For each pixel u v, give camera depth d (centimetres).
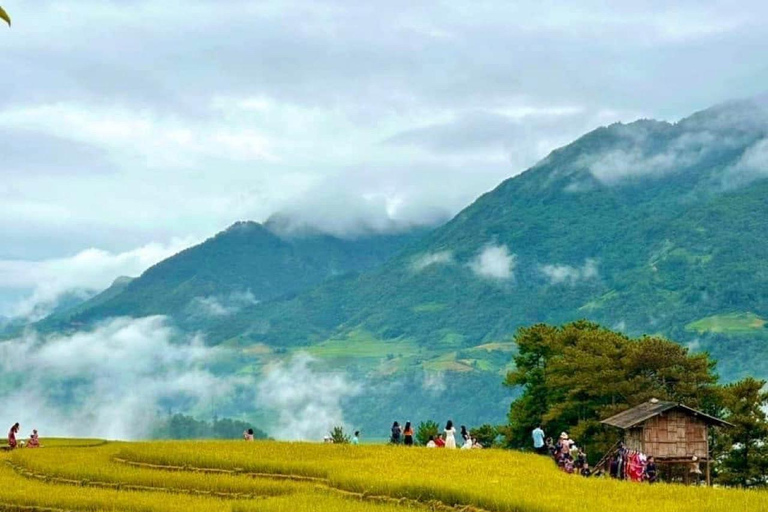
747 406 10388
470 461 6412
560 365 11769
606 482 5397
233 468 6331
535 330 12862
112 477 6084
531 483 5278
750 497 4831
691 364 11456
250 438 8388
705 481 8488
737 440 10356
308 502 4931
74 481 6191
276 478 6094
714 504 4534
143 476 6047
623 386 11262
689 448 8125
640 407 8594
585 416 11694
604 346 12212
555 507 4406
